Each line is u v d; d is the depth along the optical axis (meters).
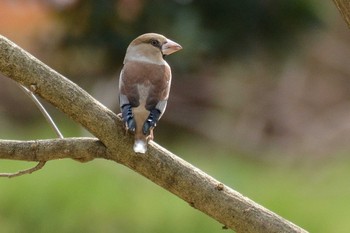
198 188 6.03
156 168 6.06
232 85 17.92
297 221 12.52
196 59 16.12
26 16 15.24
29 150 6.11
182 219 12.38
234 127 17.91
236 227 6.03
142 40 7.46
